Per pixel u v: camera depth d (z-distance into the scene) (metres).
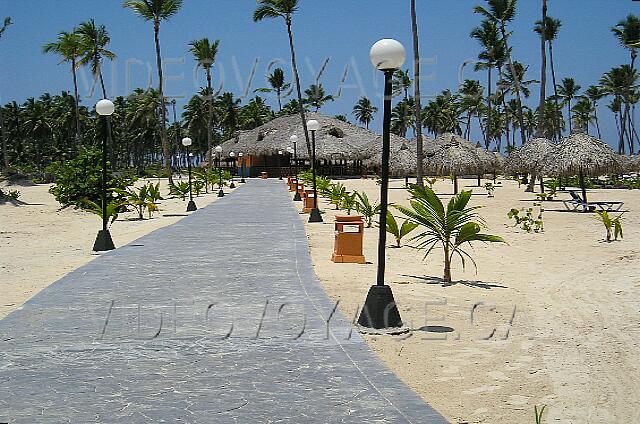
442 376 5.66
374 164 53.94
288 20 47.75
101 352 5.81
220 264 10.96
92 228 20.42
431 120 104.56
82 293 8.51
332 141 60.84
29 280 10.64
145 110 89.69
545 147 32.06
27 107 100.25
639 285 9.93
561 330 7.27
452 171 37.59
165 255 12.12
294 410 4.44
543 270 11.54
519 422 4.66
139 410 4.44
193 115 90.12
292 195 34.59
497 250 14.26
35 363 5.49
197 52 57.09
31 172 67.88
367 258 12.86
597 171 25.61
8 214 25.47
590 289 9.66
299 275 9.83
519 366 5.95
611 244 14.98
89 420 4.27
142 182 56.09
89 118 93.38
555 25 53.38
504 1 47.81
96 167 26.48
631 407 4.98
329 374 5.20
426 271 11.39
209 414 4.38
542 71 39.59
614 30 63.22
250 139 67.25
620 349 6.50
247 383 4.98
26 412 4.41
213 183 44.78
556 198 32.56
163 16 47.22
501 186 46.28
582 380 5.58
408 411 4.42
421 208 10.25
